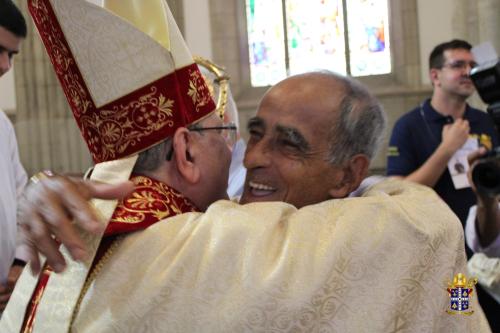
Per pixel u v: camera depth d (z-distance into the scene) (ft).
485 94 3.70
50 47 3.52
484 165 3.94
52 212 2.76
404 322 2.96
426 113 8.92
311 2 28.60
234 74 27.99
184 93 3.49
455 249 3.14
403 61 27.53
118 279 3.05
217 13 27.73
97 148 3.50
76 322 3.02
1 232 7.33
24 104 25.59
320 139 3.53
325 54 28.60
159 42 3.44
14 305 3.52
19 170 8.14
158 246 3.10
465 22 24.11
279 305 2.86
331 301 2.89
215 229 3.08
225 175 3.67
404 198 3.27
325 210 3.13
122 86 3.36
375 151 3.71
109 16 3.32
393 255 2.99
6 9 7.32
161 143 3.43
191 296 2.95
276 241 3.02
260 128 3.61
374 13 28.32
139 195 3.30
